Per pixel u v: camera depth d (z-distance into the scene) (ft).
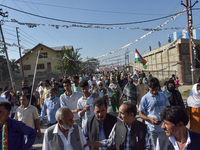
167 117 5.34
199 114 12.29
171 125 5.33
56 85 19.56
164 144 6.12
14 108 19.89
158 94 10.59
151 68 88.69
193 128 12.70
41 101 25.26
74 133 7.66
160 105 10.32
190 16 29.84
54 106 14.85
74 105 13.69
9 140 8.18
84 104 12.57
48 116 14.96
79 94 13.96
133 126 7.33
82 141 7.91
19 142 8.52
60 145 7.25
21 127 8.50
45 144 7.39
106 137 8.68
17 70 143.13
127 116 7.16
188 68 59.00
